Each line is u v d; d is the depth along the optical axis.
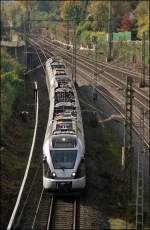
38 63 63.66
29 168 39.97
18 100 63.62
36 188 36.19
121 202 35.00
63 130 37.34
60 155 34.59
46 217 31.30
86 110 55.59
